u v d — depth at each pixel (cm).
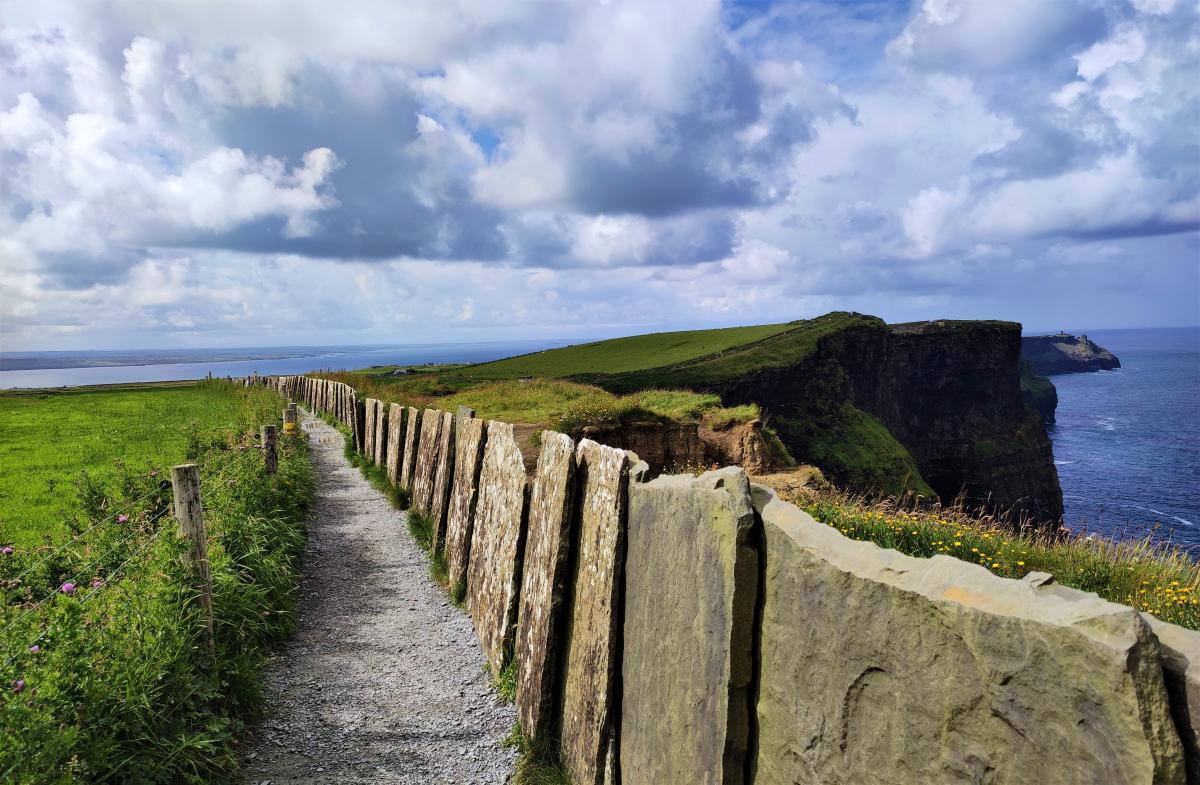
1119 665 161
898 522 847
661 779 350
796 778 263
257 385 4622
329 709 550
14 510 1161
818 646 255
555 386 2983
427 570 910
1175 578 695
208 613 536
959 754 201
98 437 2108
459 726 531
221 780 436
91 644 414
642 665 382
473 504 812
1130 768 159
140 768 389
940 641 208
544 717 489
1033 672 182
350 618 745
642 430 1845
